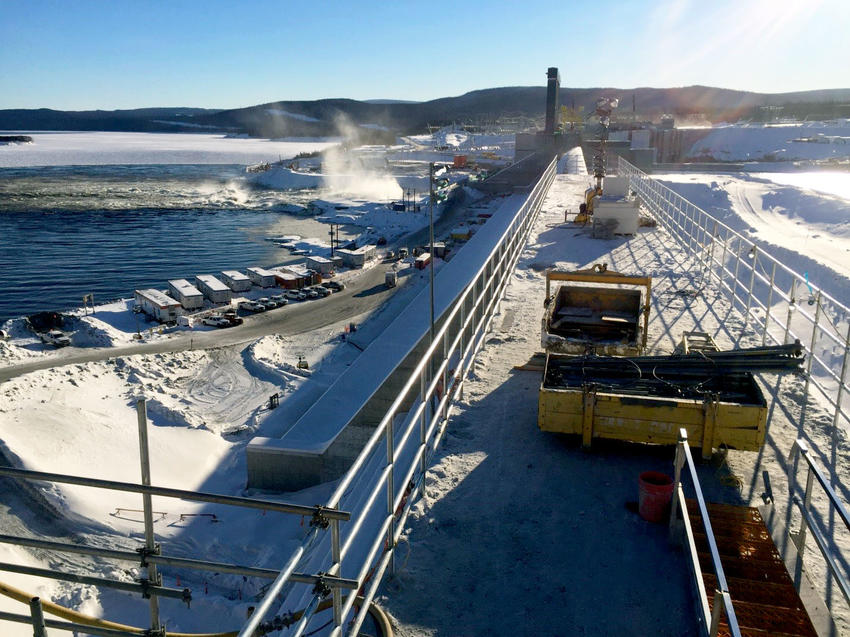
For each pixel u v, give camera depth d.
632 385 7.89
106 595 23.03
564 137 109.81
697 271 17.84
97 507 29.45
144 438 3.66
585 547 5.84
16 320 62.88
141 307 67.81
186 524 27.52
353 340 57.28
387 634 4.73
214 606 22.22
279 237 113.75
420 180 194.88
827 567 5.56
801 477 6.95
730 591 5.02
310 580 3.72
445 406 8.20
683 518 5.37
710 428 7.01
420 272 83.56
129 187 198.38
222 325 63.25
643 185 39.00
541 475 7.07
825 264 31.81
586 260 19.83
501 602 5.17
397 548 5.81
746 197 57.78
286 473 27.89
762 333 12.44
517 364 10.45
